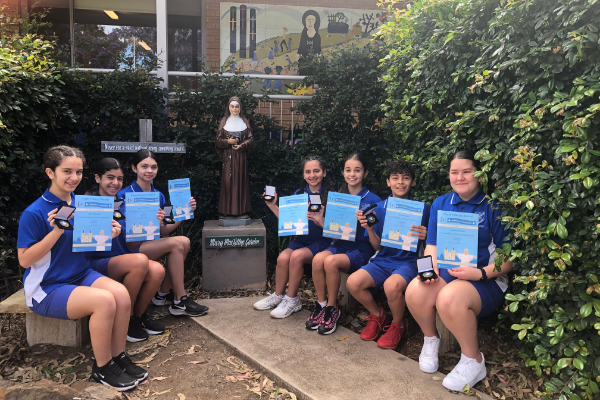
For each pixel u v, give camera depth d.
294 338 2.82
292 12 6.77
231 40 6.72
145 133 4.08
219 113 4.54
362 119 4.53
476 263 2.32
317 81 4.59
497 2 2.37
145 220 3.04
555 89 2.03
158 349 2.75
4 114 3.26
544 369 2.19
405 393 2.17
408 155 3.29
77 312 2.24
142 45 7.18
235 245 3.75
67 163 2.26
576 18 1.81
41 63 3.65
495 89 2.31
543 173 1.95
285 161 4.64
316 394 2.17
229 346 2.73
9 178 3.46
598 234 1.83
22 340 2.79
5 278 3.41
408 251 2.87
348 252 3.03
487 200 2.45
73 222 2.37
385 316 2.92
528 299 2.02
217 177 4.62
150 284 2.80
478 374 2.22
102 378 2.26
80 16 7.00
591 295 1.87
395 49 3.62
